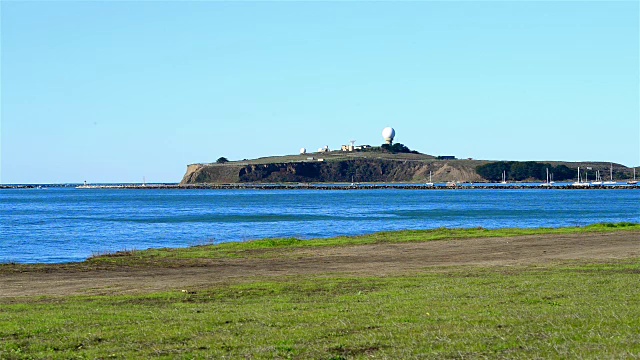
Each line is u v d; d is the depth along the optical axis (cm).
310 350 1261
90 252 4728
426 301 1809
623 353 1159
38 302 2022
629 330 1348
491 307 1675
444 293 1966
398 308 1700
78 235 6266
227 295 2092
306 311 1700
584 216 8712
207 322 1566
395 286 2189
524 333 1349
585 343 1248
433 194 19588
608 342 1248
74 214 10256
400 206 12244
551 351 1198
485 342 1281
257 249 3962
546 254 3350
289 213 10094
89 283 2578
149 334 1437
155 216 9519
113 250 4809
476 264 2969
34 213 10612
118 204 14362
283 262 3244
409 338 1337
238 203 14262
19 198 19300
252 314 1670
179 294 2131
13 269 3106
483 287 2080
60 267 3177
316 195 19225
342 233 6266
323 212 10331
